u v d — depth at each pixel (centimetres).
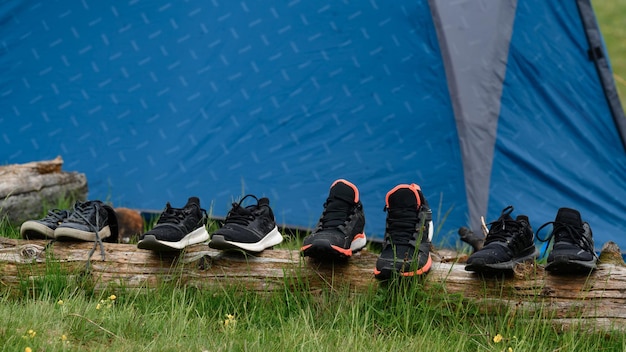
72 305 333
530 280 343
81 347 297
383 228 561
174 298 352
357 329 331
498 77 584
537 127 594
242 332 329
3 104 596
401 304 344
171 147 578
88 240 372
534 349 329
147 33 595
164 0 598
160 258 366
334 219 356
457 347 320
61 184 525
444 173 567
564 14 621
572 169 594
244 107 580
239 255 364
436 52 574
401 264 342
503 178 575
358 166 570
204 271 362
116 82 591
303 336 316
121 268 365
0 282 362
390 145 572
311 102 578
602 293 335
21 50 602
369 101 576
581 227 349
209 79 585
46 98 595
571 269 336
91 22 600
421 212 356
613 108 612
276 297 355
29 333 290
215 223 547
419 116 572
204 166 574
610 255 357
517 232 352
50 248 371
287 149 574
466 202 562
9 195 486
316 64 580
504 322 337
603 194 595
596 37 617
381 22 580
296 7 588
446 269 354
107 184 575
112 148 582
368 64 578
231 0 593
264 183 569
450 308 346
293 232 559
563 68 612
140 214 561
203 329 327
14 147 588
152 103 586
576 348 327
